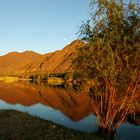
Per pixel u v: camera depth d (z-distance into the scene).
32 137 17.03
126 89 19.92
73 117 33.25
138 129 23.58
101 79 21.05
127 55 19.14
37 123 21.23
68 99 55.12
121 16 19.45
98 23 19.73
